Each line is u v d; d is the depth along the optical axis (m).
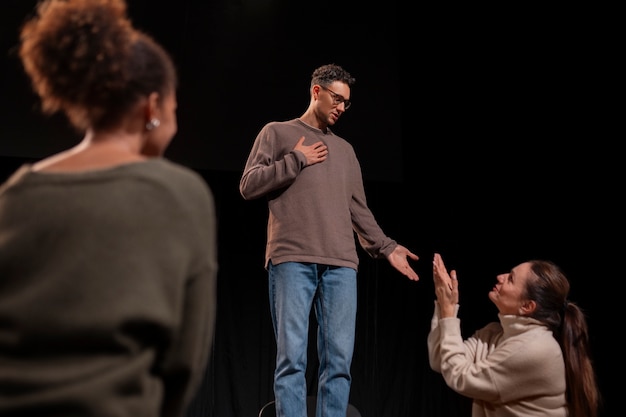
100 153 0.85
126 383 0.73
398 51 4.29
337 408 2.26
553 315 1.95
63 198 0.77
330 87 2.47
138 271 0.75
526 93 4.33
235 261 4.41
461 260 4.60
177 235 0.79
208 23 4.04
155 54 0.91
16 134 3.70
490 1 4.41
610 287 4.05
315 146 2.37
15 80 3.71
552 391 1.87
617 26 3.90
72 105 0.88
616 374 4.01
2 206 0.79
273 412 2.54
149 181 0.80
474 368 1.92
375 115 4.16
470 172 4.54
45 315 0.73
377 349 4.59
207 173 4.43
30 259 0.75
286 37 4.13
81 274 0.74
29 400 0.70
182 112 3.93
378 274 4.71
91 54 0.86
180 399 0.83
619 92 3.91
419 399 4.57
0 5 3.72
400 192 4.72
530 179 4.39
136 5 3.90
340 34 4.20
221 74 4.01
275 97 4.05
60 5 0.90
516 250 4.45
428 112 4.46
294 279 2.27
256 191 2.27
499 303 2.01
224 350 4.29
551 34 4.20
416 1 4.44
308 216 2.31
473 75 4.46
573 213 4.23
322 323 2.33
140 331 0.75
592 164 4.11
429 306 4.68
